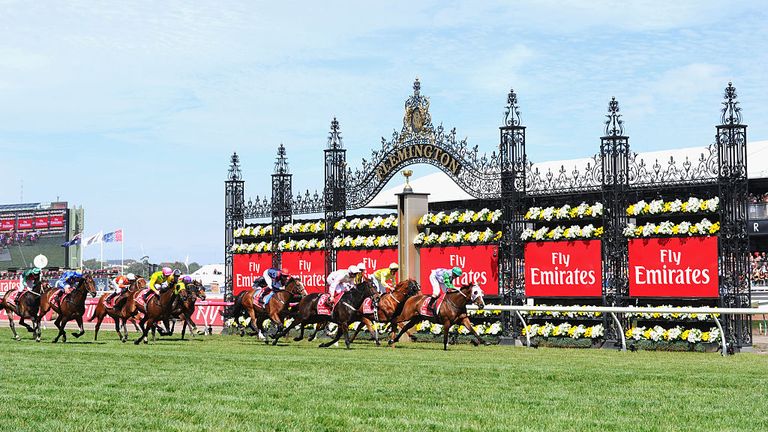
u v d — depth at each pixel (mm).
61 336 25094
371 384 11875
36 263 36969
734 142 18469
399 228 22953
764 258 37438
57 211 90188
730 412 9508
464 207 25203
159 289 21641
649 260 19297
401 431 8492
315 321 20859
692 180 18875
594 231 19859
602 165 19844
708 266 18516
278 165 26328
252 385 11805
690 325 18984
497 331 21156
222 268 62062
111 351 18125
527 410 9672
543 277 20672
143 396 10812
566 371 13406
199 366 14484
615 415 9352
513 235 20969
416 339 22812
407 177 23000
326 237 24797
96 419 9180
